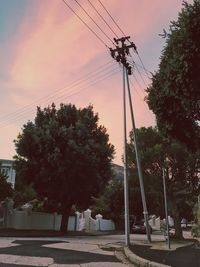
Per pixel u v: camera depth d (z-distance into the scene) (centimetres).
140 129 3706
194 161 3594
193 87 1262
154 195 4016
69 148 3731
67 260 1731
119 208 6194
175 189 3812
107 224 5816
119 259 1870
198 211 1483
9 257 1720
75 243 2558
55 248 2178
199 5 1230
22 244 2302
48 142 3753
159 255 1944
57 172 3706
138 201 5491
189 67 1243
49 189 3828
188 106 1318
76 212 4897
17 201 4922
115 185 6241
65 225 3962
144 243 2892
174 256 1923
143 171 3728
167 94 1338
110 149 4000
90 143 3838
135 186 3959
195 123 1427
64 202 3962
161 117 1438
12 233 3278
